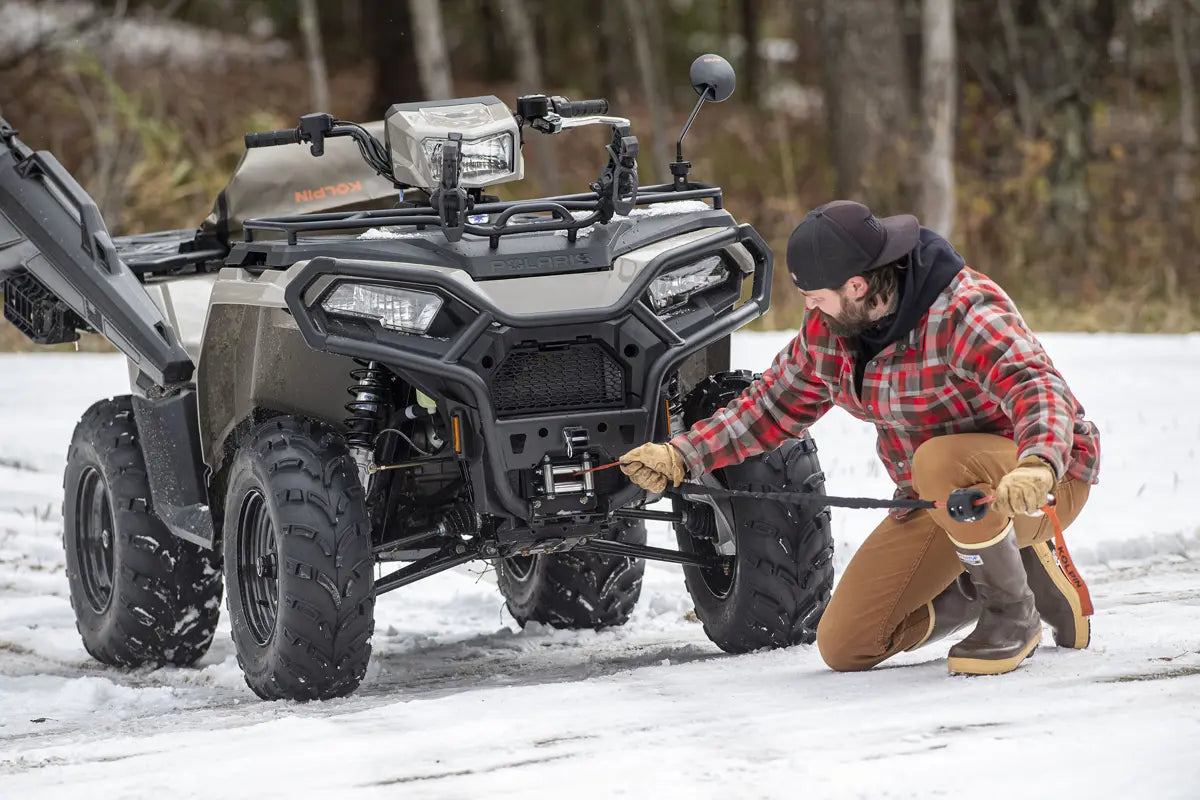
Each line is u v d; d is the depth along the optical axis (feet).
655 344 43.01
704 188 47.14
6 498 82.58
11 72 201.16
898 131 179.32
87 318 51.01
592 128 234.38
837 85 180.34
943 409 37.52
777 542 45.14
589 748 33.58
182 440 49.39
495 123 47.11
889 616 40.37
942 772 30.12
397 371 42.27
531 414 42.42
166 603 53.36
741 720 35.09
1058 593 40.88
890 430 38.88
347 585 42.09
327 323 41.47
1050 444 34.32
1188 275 172.65
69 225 50.85
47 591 66.74
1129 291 169.07
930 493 37.35
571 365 42.70
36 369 124.36
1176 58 214.07
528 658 52.31
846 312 36.63
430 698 41.70
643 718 35.94
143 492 53.26
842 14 178.70
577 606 57.11
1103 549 63.82
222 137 185.68
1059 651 41.06
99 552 56.80
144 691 49.39
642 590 61.82
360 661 42.80
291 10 317.63
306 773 32.91
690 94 298.76
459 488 47.75
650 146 222.07
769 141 223.92
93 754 36.42
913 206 166.81
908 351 37.09
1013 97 196.65
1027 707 34.30
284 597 41.98
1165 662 38.47
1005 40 199.82
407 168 46.24
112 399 56.65
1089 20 192.95
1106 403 101.19
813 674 40.42
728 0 323.98
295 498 42.27
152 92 196.44
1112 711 33.55
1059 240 181.47
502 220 42.42
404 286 41.55
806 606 45.62
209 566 53.98
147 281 57.06
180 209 166.40
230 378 47.19
